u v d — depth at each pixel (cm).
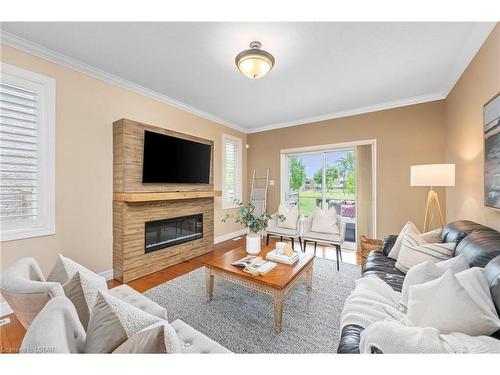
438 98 331
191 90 324
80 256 254
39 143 224
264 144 517
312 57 238
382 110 375
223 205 474
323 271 300
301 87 311
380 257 234
